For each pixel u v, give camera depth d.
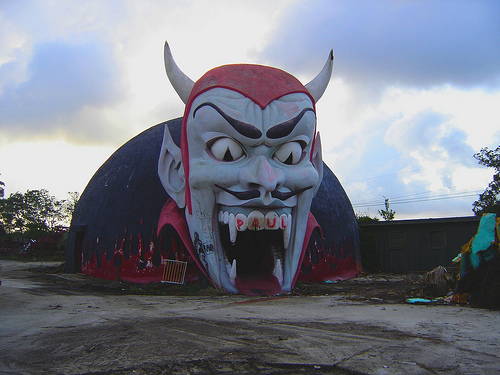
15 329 6.16
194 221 11.21
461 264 9.52
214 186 10.71
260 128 10.45
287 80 11.36
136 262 14.32
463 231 19.03
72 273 17.19
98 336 5.62
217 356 4.52
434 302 9.03
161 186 14.97
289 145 10.81
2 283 14.27
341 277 16.59
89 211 17.25
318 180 12.13
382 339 5.23
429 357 4.42
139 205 14.98
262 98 10.64
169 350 4.80
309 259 15.61
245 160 10.71
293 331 5.74
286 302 9.30
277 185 10.55
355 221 19.80
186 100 11.92
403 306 8.43
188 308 8.39
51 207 91.44
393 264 20.53
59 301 9.69
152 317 7.15
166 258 13.99
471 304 8.53
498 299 8.12
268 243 12.03
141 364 4.31
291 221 11.45
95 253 16.08
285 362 4.26
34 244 40.66
